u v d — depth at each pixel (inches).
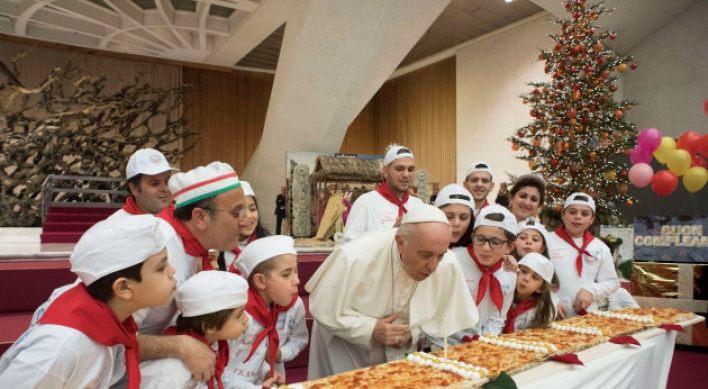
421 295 89.9
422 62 673.0
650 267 218.2
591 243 141.9
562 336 95.2
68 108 491.2
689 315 119.9
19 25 541.3
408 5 358.9
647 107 425.4
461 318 91.7
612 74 432.5
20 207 428.1
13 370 42.4
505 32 526.3
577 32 264.8
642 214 263.7
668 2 395.9
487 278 101.7
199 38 597.9
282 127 439.2
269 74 756.6
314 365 103.5
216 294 59.9
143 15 535.8
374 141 781.9
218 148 723.4
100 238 47.3
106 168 480.7
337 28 363.6
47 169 442.3
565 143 250.7
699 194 245.3
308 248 238.7
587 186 248.5
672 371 176.4
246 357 73.3
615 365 85.0
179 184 63.9
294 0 376.5
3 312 158.6
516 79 513.3
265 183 504.1
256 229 124.9
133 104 546.9
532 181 141.0
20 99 570.3
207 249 66.1
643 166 220.5
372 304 89.7
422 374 70.5
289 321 92.3
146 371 56.7
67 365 43.9
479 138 555.8
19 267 165.6
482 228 98.5
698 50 393.7
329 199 315.3
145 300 49.0
